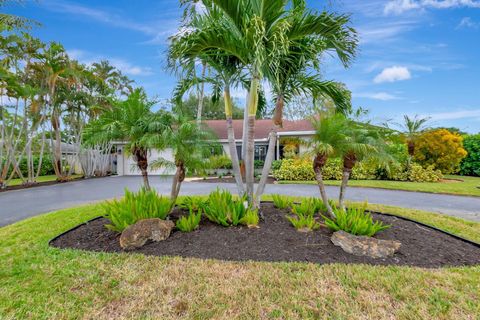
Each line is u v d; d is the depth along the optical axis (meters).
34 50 12.55
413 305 2.55
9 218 6.51
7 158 12.70
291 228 4.55
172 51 4.69
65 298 2.69
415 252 3.77
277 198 6.26
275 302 2.62
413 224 5.18
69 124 17.64
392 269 3.24
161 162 5.38
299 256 3.62
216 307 2.54
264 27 4.27
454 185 11.41
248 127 5.35
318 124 4.87
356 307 2.53
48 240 4.36
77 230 4.88
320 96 5.67
